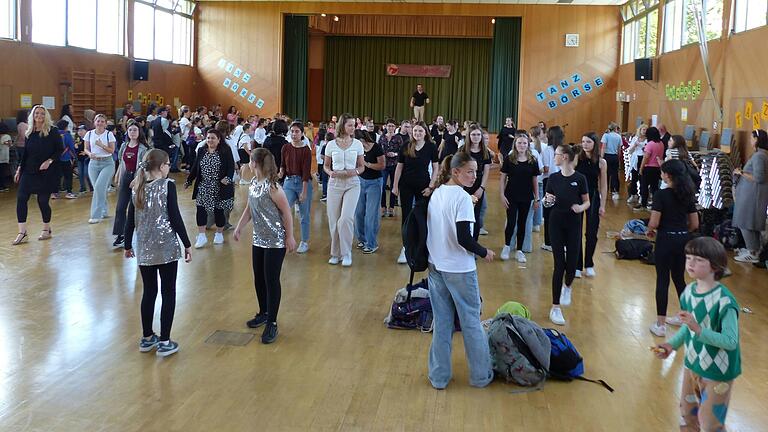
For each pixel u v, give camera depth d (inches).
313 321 209.5
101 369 167.3
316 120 993.5
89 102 615.2
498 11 776.9
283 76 820.6
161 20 749.3
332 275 266.4
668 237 198.2
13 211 388.2
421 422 144.0
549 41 775.7
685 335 122.5
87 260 275.6
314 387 160.4
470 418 146.5
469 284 157.9
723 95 467.2
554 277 215.9
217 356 178.5
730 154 440.1
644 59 619.8
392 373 170.2
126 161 296.7
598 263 305.0
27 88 535.5
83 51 603.8
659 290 201.8
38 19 547.8
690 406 124.6
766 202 303.3
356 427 140.9
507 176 293.3
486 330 175.5
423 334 199.8
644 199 474.6
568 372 167.8
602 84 773.9
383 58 978.1
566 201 213.6
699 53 513.7
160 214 173.9
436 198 157.4
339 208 280.7
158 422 140.6
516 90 795.4
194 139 647.1
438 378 161.0
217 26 820.6
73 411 144.5
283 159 294.2
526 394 159.5
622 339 200.7
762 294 258.4
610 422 146.1
